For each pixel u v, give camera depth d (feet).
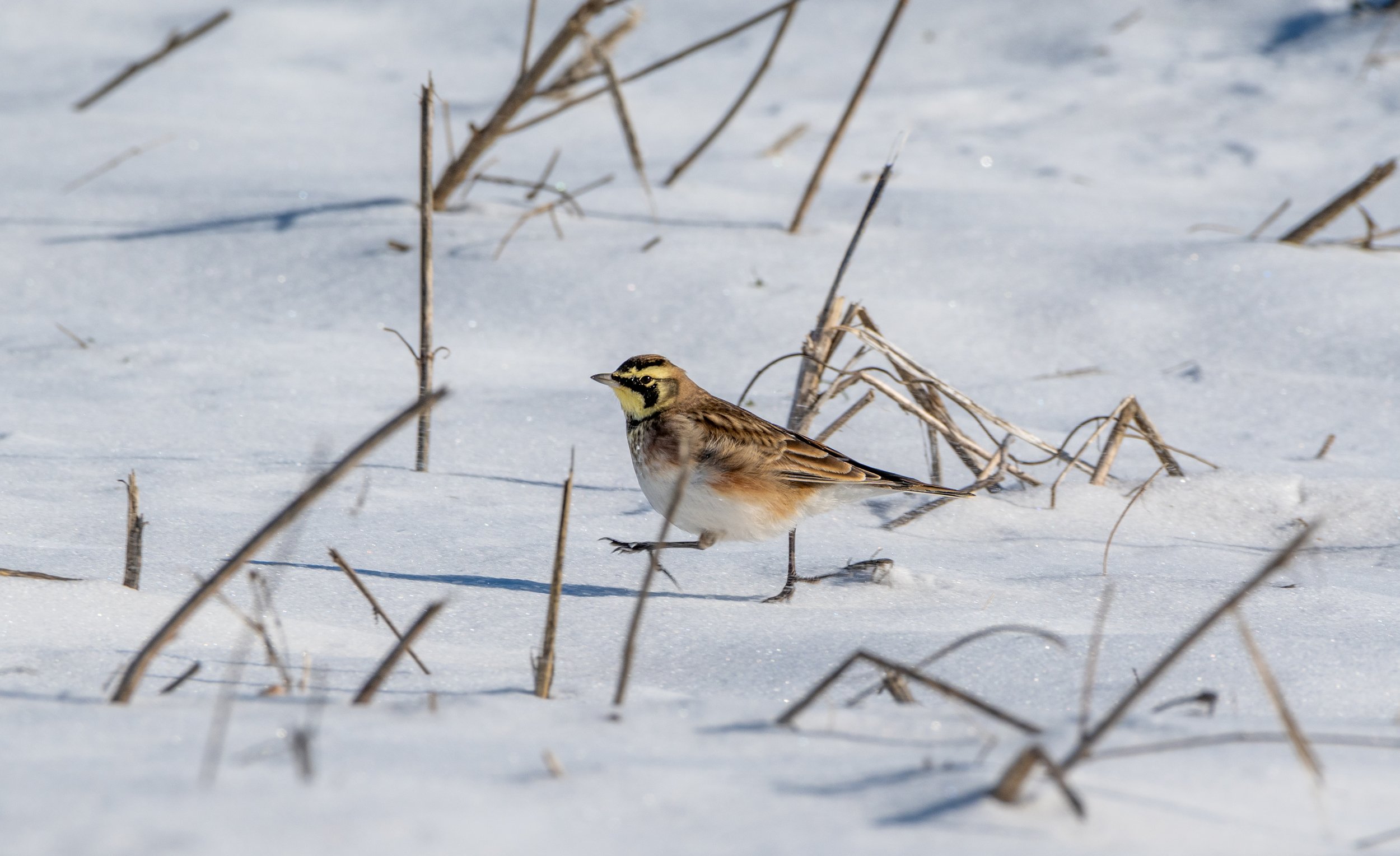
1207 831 19.88
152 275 82.48
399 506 51.78
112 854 16.83
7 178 98.89
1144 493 56.13
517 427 63.16
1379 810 21.22
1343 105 125.39
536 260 83.10
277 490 52.60
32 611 35.37
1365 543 51.24
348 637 36.70
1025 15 155.12
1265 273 81.05
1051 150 115.96
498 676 33.14
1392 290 78.33
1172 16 151.94
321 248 85.71
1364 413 65.51
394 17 163.02
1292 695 32.89
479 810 19.19
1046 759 20.11
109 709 24.98
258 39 152.87
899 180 105.91
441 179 91.97
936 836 18.95
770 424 48.91
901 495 57.00
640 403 48.83
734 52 151.64
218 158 105.40
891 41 152.35
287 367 69.26
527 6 165.27
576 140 118.42
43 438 57.93
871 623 40.19
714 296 78.33
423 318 56.24
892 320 76.23
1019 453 61.67
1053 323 76.74
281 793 19.38
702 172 107.14
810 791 20.77
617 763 22.06
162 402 63.87
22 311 77.15
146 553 43.73
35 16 154.92
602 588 43.80
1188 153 115.14
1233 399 67.97
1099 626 25.11
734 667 35.81
